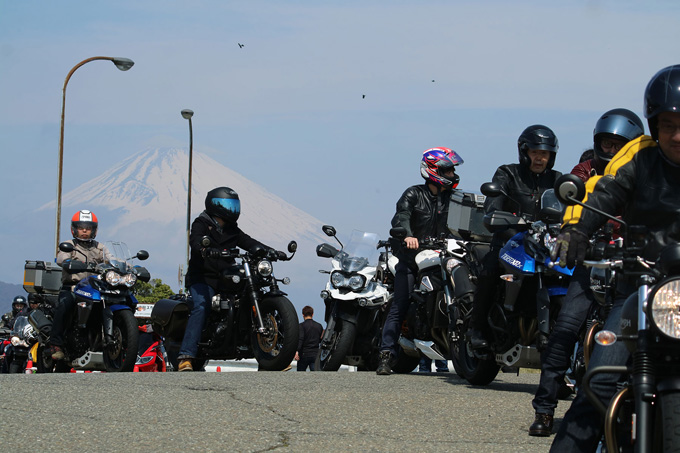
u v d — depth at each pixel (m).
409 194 12.31
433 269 11.30
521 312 8.95
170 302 14.29
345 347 13.33
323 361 13.68
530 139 9.62
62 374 10.34
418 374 12.33
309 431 6.78
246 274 13.16
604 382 4.52
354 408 7.91
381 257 13.90
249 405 7.87
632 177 4.80
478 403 8.48
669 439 3.83
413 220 12.37
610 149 8.12
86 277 14.65
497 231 8.97
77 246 14.99
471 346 10.08
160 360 16.77
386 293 13.43
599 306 7.19
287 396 8.51
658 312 3.90
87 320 14.45
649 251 4.75
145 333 16.69
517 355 9.08
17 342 18.44
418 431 6.95
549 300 8.53
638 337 4.08
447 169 12.12
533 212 9.77
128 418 7.03
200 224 13.43
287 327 12.71
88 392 8.34
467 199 10.64
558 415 8.23
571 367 7.66
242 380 9.95
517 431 7.11
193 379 9.90
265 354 13.16
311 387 9.40
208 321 13.54
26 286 16.95
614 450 4.12
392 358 11.81
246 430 6.71
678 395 3.90
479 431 7.05
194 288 13.38
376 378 11.03
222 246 13.48
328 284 13.66
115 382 9.37
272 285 13.26
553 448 4.65
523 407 8.31
